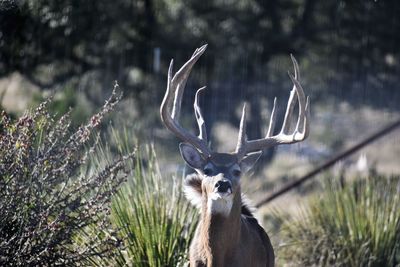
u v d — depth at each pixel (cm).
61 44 2494
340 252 1505
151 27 2991
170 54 3038
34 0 2114
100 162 1277
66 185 1111
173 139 2817
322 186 1695
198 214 1280
